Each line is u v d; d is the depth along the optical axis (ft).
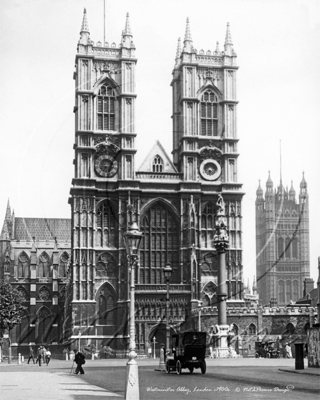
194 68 237.45
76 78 354.13
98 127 349.00
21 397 107.76
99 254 312.29
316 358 178.60
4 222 578.25
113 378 160.56
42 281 558.97
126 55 352.49
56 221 587.27
